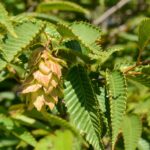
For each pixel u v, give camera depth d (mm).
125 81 396
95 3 875
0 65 366
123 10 911
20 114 539
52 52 396
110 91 392
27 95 387
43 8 605
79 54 411
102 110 410
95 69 431
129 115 525
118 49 414
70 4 592
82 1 857
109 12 841
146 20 408
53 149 542
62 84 398
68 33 383
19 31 375
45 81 373
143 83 440
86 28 414
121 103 390
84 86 403
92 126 396
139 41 429
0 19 363
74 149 551
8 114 542
